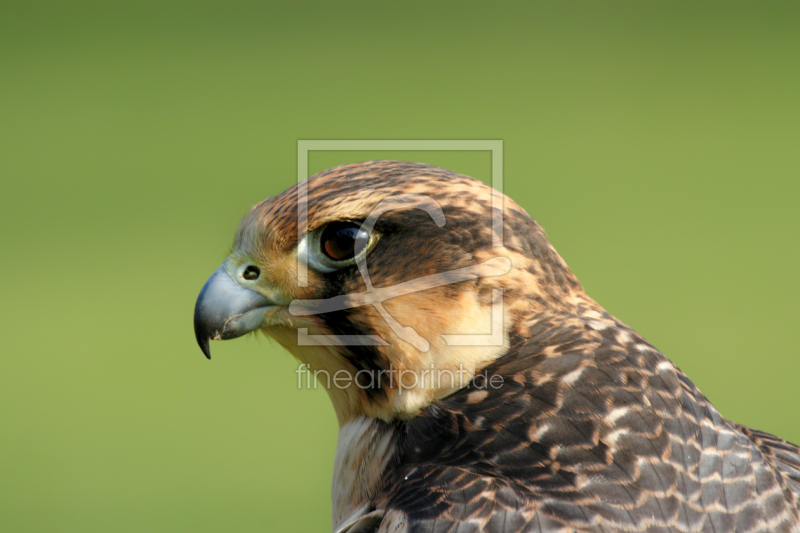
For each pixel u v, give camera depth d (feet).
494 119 68.59
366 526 11.18
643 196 59.41
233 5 93.76
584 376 11.30
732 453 11.10
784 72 79.87
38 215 62.64
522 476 10.72
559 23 89.81
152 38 87.40
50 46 85.92
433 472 11.05
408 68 79.61
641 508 10.35
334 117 69.26
